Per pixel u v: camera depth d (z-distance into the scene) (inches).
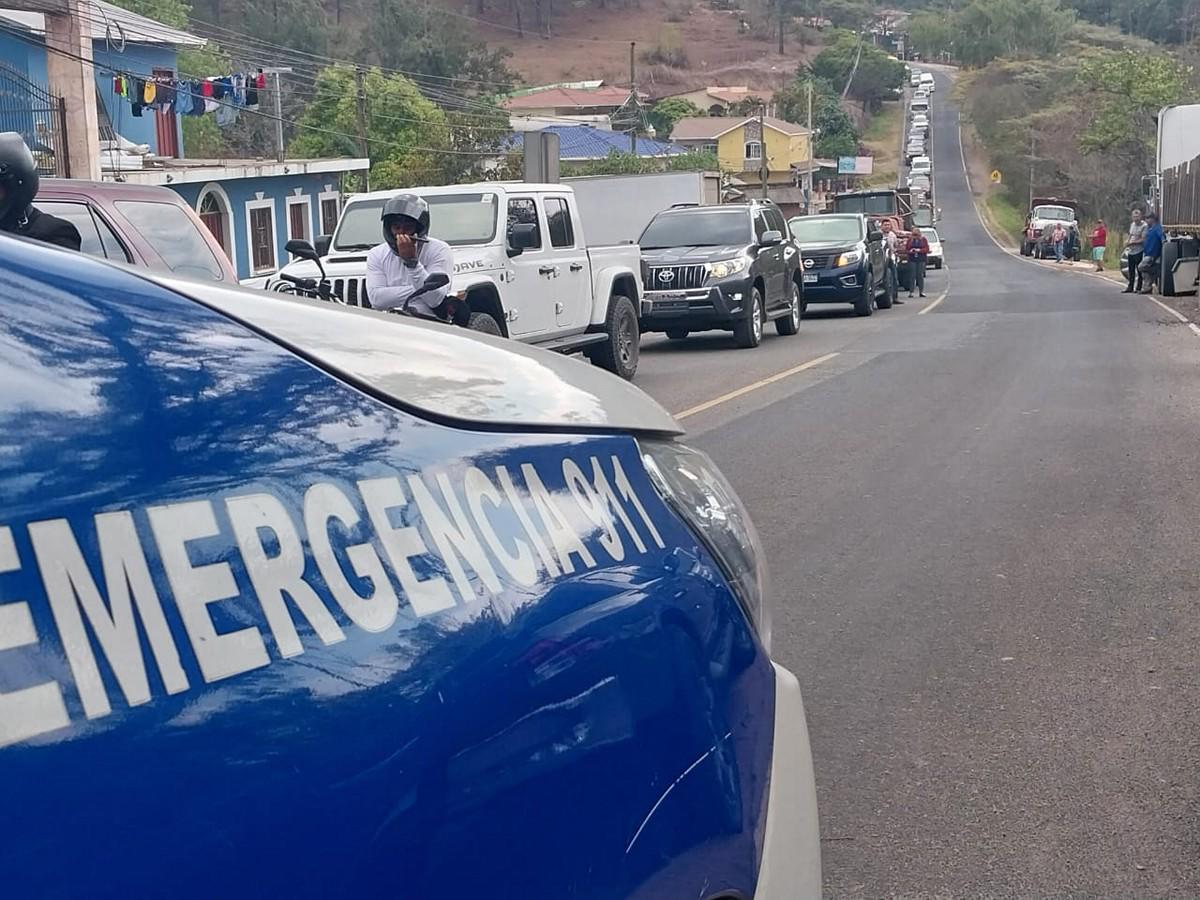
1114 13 7662.4
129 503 55.6
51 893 47.2
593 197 1252.5
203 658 54.7
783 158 3661.4
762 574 102.0
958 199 4495.6
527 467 77.8
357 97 1911.9
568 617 73.2
